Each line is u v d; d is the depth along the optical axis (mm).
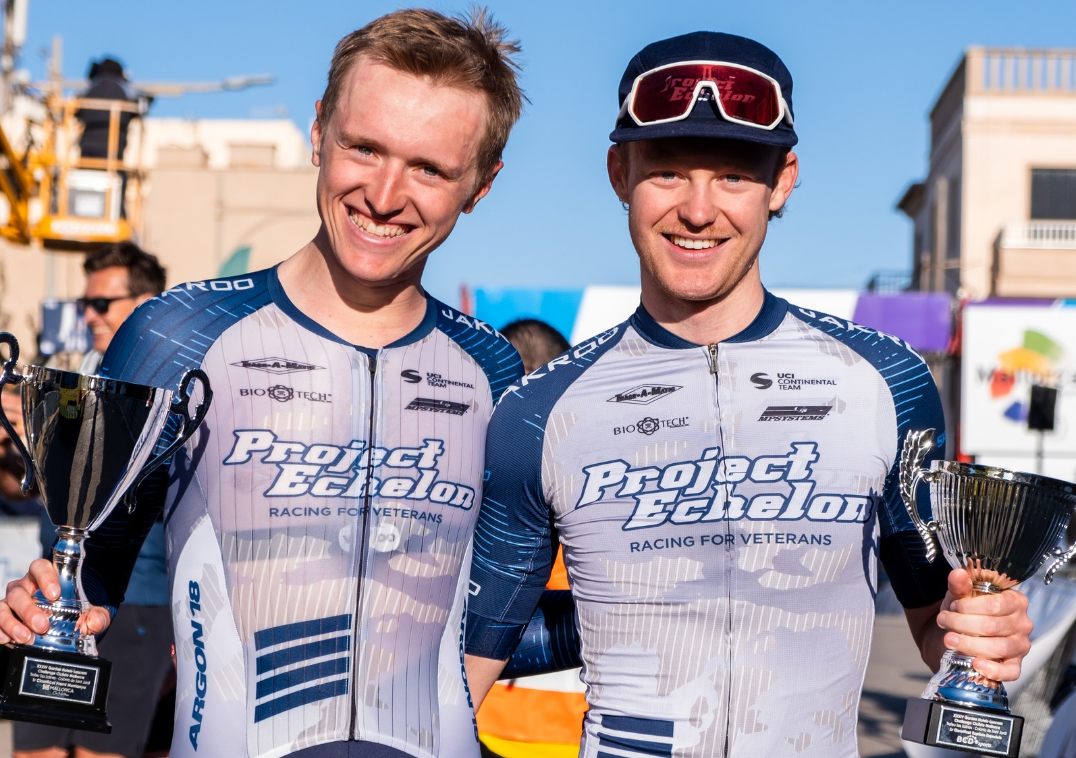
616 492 2141
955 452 16281
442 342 2197
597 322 12062
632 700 2084
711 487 2105
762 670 2049
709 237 2111
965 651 1981
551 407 2217
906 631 9531
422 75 1956
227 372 2020
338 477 2016
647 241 2143
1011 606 1976
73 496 1926
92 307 4035
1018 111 21406
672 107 2053
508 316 12148
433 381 2135
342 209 1990
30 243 17688
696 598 2074
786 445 2117
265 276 2139
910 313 14109
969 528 2061
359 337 2107
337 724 1977
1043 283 20797
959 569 1983
